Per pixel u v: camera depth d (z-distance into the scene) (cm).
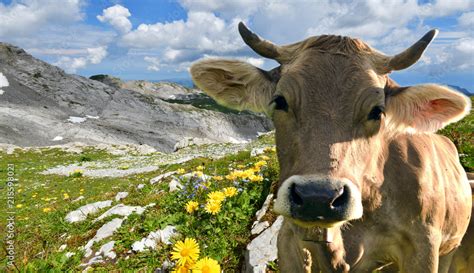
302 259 83
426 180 80
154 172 433
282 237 86
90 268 123
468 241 105
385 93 75
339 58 71
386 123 75
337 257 77
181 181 179
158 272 113
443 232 90
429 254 81
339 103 66
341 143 63
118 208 180
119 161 692
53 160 752
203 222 130
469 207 99
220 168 254
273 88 80
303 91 68
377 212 77
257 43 83
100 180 439
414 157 81
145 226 143
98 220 177
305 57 73
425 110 76
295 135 67
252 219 136
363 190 72
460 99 70
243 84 84
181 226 132
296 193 59
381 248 82
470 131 210
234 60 81
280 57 81
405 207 79
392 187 78
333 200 57
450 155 99
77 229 180
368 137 68
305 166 62
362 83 68
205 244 120
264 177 165
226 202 138
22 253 164
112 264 128
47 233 187
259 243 116
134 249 131
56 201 329
